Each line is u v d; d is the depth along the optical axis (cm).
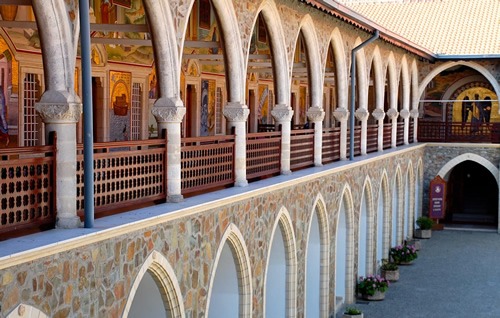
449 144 3941
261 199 1703
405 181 3506
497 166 3888
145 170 1302
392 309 2458
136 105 1966
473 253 3366
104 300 1081
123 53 1880
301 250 2008
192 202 1365
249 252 1645
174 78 1334
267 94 3005
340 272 2528
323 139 2291
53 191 1048
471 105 4194
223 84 2523
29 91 1556
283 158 1916
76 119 1064
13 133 1512
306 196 2020
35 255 918
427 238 3734
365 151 2741
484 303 2531
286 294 1945
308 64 2116
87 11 1046
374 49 2803
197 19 2211
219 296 1661
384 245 3108
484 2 4444
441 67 3859
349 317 2252
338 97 2403
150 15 1294
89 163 1063
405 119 3591
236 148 1633
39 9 1024
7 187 962
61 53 1047
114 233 1085
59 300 977
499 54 3716
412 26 4244
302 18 1984
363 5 4666
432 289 2727
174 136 1342
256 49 2542
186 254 1338
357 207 2583
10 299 885
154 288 1357
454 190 4512
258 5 1702
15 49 1503
